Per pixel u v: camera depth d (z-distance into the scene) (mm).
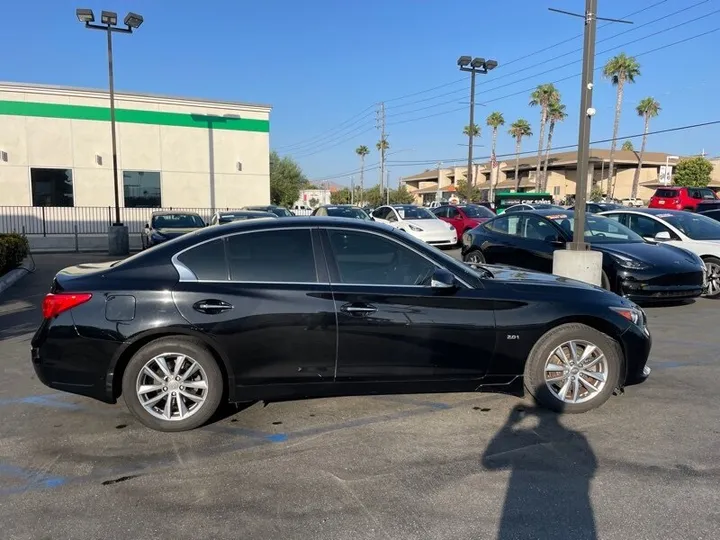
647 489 3379
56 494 3350
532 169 72375
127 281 4133
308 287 4203
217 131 27594
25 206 24094
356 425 4375
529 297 4449
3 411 4656
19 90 23719
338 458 3814
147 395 4168
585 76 8062
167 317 4035
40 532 2965
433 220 19078
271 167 60438
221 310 4074
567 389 4523
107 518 3094
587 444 4008
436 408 4723
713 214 14664
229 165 28016
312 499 3291
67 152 24734
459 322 4301
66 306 4055
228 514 3137
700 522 3029
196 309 4059
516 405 4773
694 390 5109
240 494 3350
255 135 28484
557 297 4496
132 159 25906
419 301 4270
